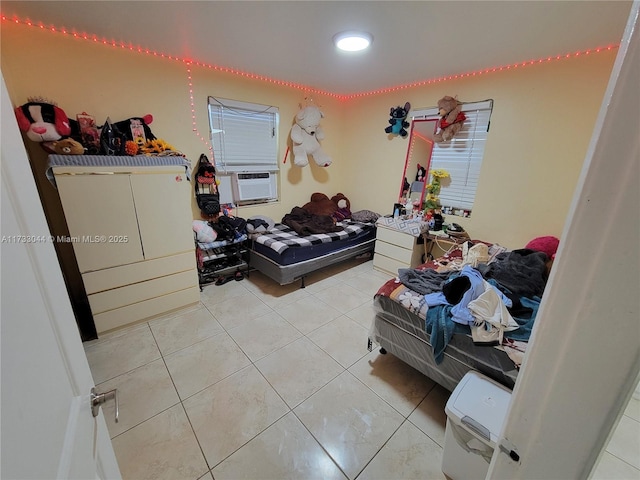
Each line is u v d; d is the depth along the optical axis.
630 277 0.29
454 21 1.76
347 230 3.36
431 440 1.41
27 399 0.39
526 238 2.66
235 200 3.30
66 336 0.56
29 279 0.46
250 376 1.78
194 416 1.50
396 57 2.40
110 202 1.96
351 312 2.55
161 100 2.52
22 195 0.47
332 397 1.64
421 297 1.70
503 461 0.45
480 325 1.41
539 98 2.40
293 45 2.21
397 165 3.58
